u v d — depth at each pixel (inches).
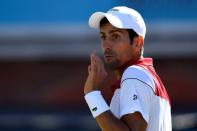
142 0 1471.5
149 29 1545.3
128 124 415.8
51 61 1786.4
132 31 445.1
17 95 1833.2
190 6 1542.8
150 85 425.4
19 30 1656.0
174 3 1525.6
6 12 1647.4
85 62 1779.0
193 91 1736.0
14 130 1496.1
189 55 1659.7
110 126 418.9
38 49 1690.5
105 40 447.8
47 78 1812.3
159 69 1721.2
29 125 1534.2
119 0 1478.8
